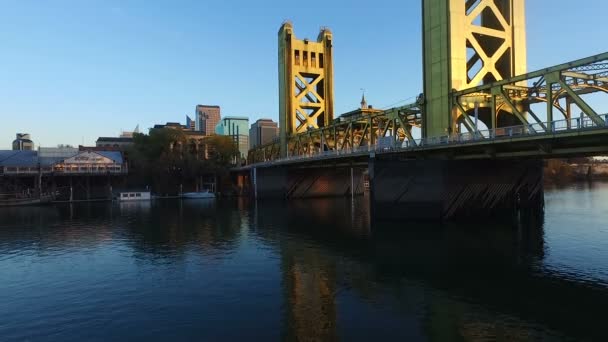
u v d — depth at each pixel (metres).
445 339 18.06
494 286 25.72
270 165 101.75
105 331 19.70
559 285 25.56
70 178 109.19
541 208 58.78
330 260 33.88
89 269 32.25
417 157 56.88
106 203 101.94
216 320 20.80
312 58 118.81
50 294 25.84
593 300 22.70
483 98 54.16
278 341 18.17
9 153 122.19
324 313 21.56
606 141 36.31
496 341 17.78
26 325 20.64
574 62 36.38
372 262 32.75
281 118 115.62
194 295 25.03
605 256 32.62
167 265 33.16
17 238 48.06
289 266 32.06
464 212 53.75
